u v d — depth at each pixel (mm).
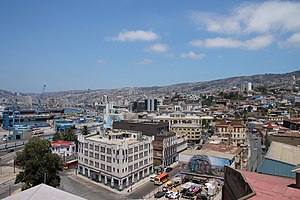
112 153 95250
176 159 136250
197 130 180750
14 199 50812
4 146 168250
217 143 134125
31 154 83625
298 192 41188
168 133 137625
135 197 85875
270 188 42938
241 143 162125
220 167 95500
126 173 95125
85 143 108688
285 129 175750
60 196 52500
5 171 112875
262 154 141625
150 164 111750
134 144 100062
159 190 92500
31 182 81000
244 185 44469
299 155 74375
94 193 89062
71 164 121625
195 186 90125
